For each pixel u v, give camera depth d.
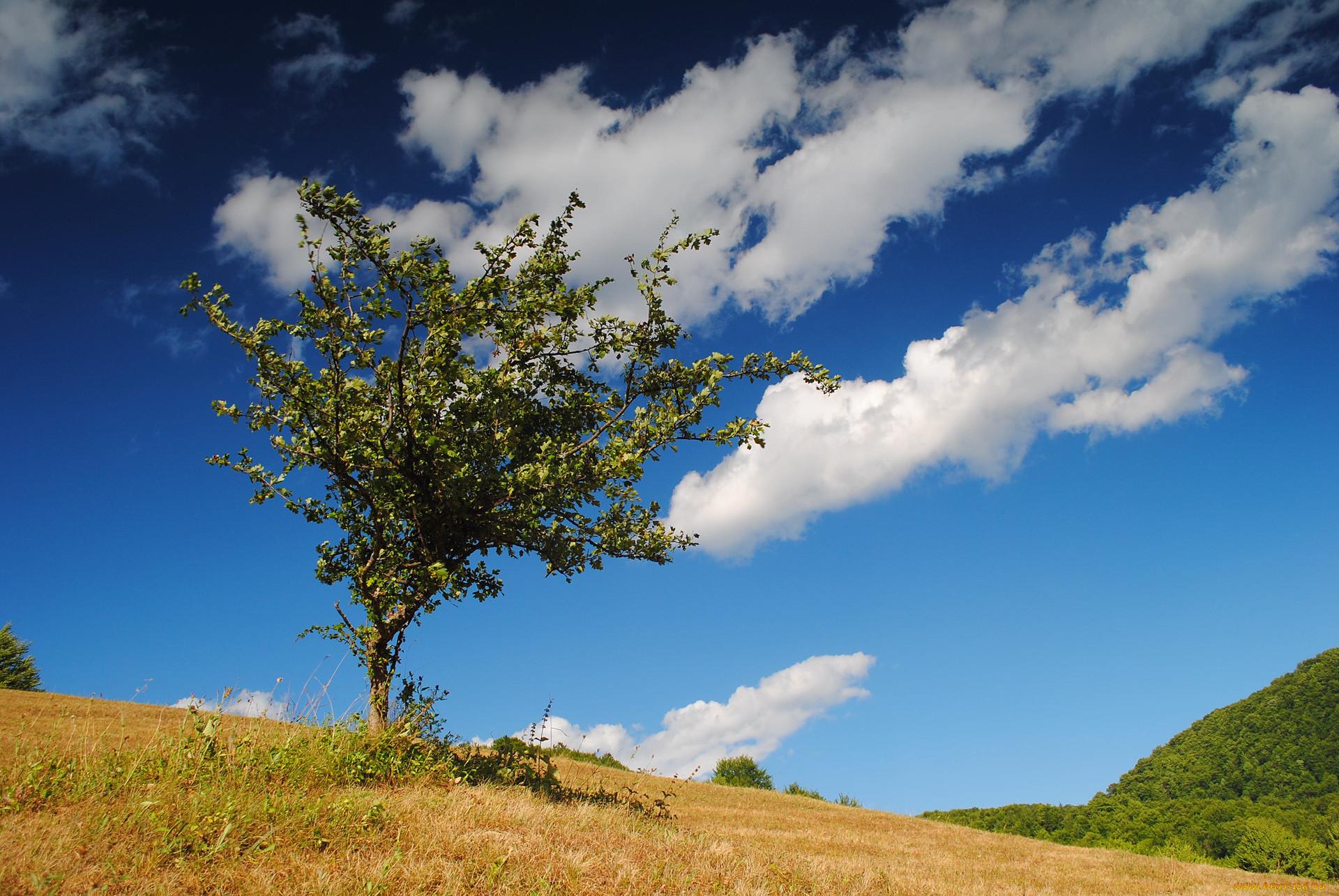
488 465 13.22
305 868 6.40
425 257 11.79
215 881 5.93
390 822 8.00
